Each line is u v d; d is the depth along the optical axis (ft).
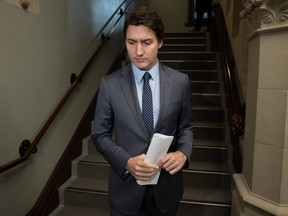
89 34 9.95
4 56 5.50
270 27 4.18
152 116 3.78
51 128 7.54
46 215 7.16
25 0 5.99
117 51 13.62
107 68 12.12
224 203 6.74
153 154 3.33
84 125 9.57
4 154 5.60
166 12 21.18
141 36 3.36
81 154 9.36
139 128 3.72
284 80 4.09
